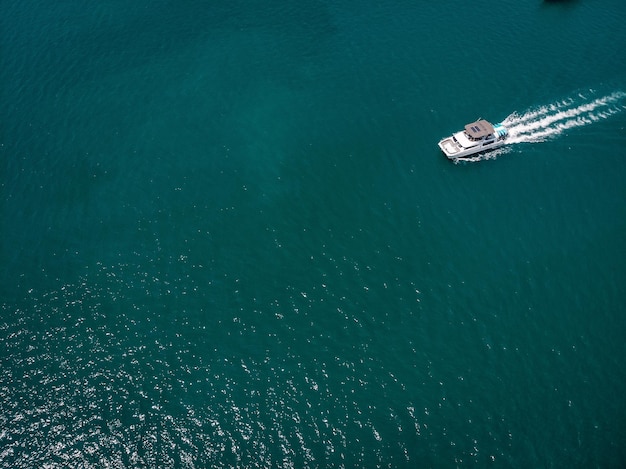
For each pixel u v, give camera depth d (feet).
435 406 246.47
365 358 261.03
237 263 295.89
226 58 411.75
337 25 439.22
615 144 352.08
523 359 260.83
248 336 268.21
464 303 279.69
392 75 397.80
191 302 280.31
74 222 312.29
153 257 297.94
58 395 248.93
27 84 389.60
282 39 426.51
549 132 359.87
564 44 419.74
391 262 296.10
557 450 235.61
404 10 452.35
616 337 268.21
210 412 244.01
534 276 289.94
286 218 315.99
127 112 372.58
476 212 317.83
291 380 254.06
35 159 343.05
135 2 459.32
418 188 329.93
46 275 289.94
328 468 230.07
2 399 247.50
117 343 265.75
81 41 423.23
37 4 454.81
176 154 347.77
